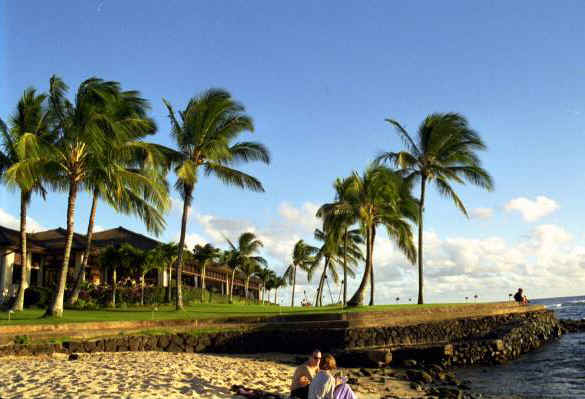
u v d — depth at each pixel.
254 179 31.73
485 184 34.12
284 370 18.14
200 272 56.06
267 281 78.44
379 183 32.56
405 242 33.81
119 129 23.62
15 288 35.22
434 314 27.92
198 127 30.08
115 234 48.97
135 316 25.86
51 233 45.28
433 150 34.72
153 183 25.95
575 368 21.75
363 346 23.81
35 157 23.28
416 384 16.70
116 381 12.12
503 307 32.66
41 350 18.89
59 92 24.53
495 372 21.23
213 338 23.19
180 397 10.83
